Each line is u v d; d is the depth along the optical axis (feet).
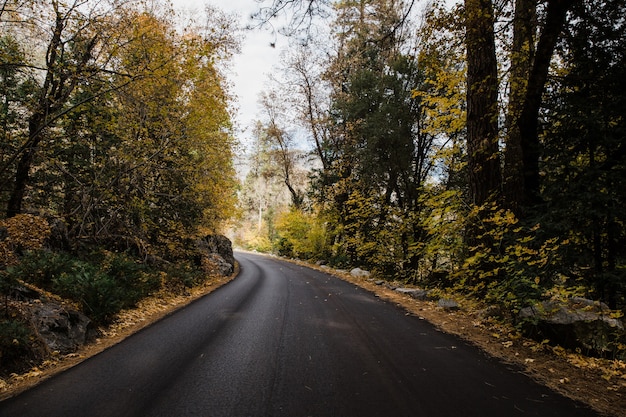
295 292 38.27
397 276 51.55
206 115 41.14
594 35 18.26
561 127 19.36
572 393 12.44
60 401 11.72
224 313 26.61
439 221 31.89
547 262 18.78
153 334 20.45
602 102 18.06
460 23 23.50
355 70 65.82
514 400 11.80
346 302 31.58
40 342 16.01
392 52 52.60
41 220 29.45
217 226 64.75
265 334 20.31
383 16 33.35
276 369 14.65
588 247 19.03
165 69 33.65
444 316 25.12
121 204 37.37
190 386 12.92
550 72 25.03
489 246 28.12
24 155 32.32
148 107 36.96
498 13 22.43
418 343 18.51
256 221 213.05
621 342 15.71
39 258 24.16
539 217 19.04
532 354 16.69
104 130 35.35
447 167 49.80
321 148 85.61
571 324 16.89
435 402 11.59
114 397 12.01
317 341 18.85
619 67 17.81
